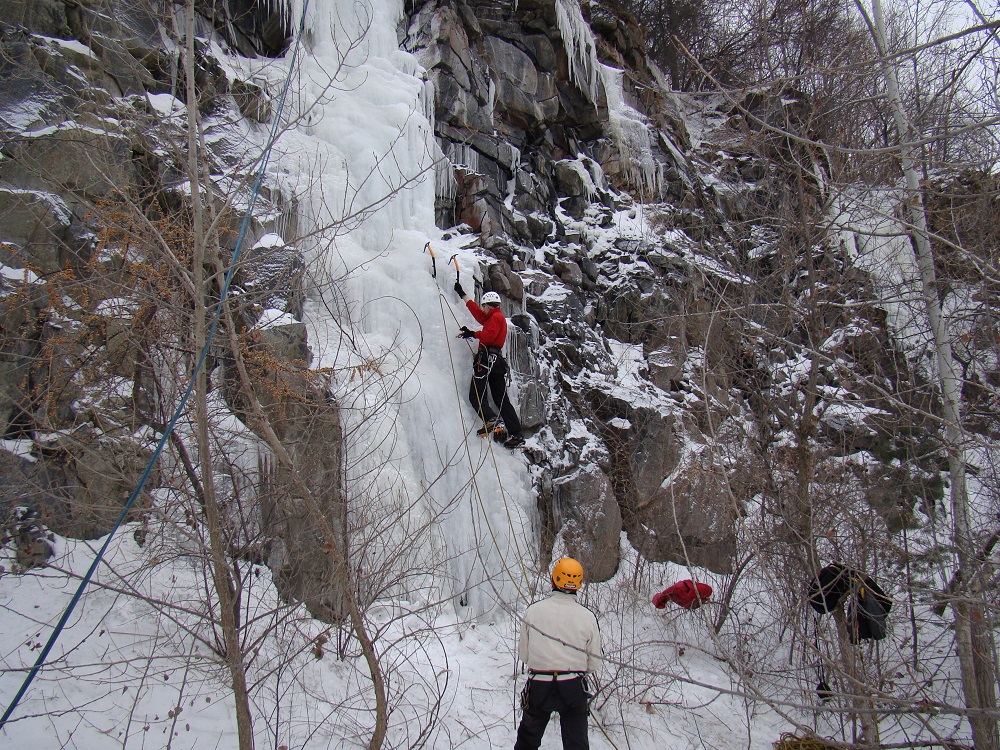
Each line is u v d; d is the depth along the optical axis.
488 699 5.28
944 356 5.12
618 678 5.79
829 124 6.90
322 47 9.41
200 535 4.32
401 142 8.88
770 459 7.05
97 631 4.59
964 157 5.88
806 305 6.48
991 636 4.67
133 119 4.76
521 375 8.39
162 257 3.88
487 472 7.40
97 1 6.57
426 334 7.78
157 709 4.31
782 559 6.39
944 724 5.96
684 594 6.75
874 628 5.36
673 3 17.42
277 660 4.87
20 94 5.81
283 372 5.44
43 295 5.26
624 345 10.73
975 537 4.95
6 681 4.13
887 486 6.91
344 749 4.45
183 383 4.23
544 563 7.58
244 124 7.77
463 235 9.59
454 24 10.56
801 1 8.55
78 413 5.04
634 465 8.96
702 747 5.41
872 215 5.99
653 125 14.36
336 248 6.87
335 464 5.56
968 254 4.31
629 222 12.44
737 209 11.84
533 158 11.77
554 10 12.00
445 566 6.40
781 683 6.29
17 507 4.82
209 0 8.13
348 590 3.88
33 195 5.48
